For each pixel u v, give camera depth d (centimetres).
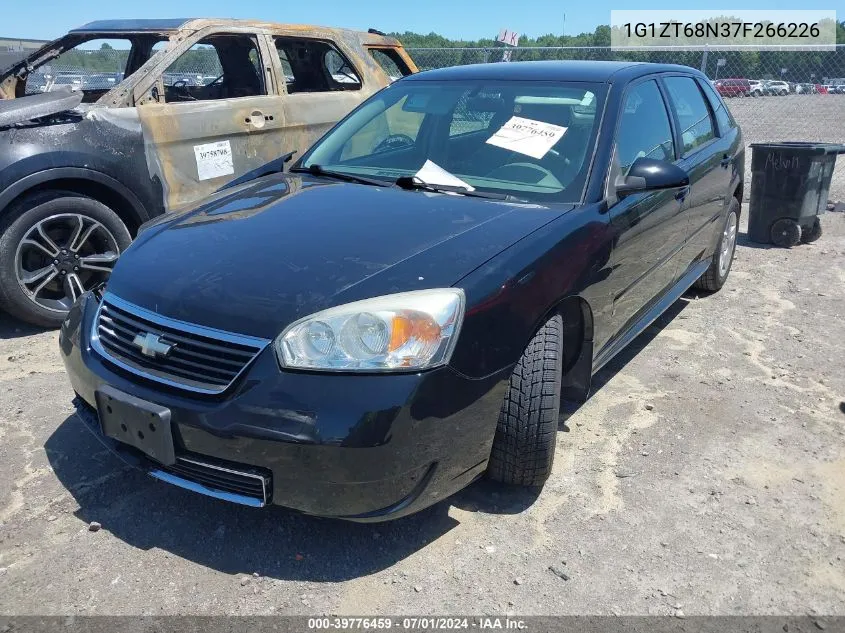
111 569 242
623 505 286
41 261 445
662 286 405
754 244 734
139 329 246
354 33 658
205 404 224
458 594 237
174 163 496
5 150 414
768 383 402
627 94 361
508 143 340
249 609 228
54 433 327
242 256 256
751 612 233
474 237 263
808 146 689
